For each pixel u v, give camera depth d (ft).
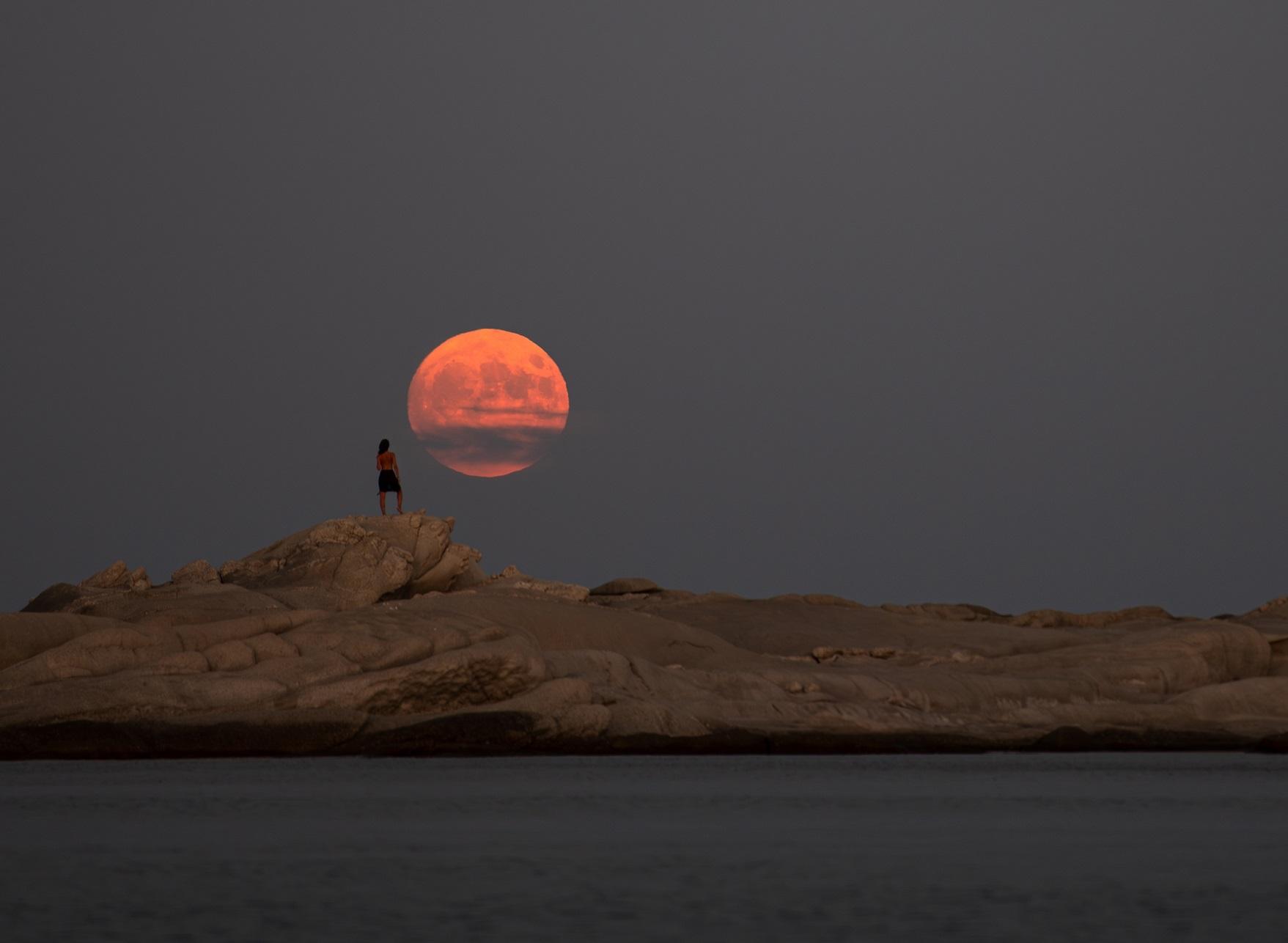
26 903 259.19
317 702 544.21
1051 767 546.67
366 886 276.62
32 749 518.78
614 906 257.55
